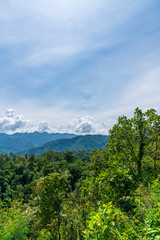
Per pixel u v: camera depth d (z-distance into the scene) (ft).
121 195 12.82
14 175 273.54
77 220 17.80
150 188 11.94
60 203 23.29
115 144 27.43
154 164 23.36
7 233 12.17
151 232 5.30
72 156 329.93
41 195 23.41
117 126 28.17
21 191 201.87
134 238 5.59
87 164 261.44
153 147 24.94
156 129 24.80
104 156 52.54
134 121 26.53
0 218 14.49
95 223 6.40
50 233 22.95
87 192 19.29
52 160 329.31
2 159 339.16
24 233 13.87
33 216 21.58
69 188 150.41
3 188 220.43
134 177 14.23
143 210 8.08
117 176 13.73
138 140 25.40
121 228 6.09
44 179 24.00
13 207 17.79
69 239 20.15
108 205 7.09
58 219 22.63
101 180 16.99
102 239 5.84
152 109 26.00
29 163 305.94
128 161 25.08
